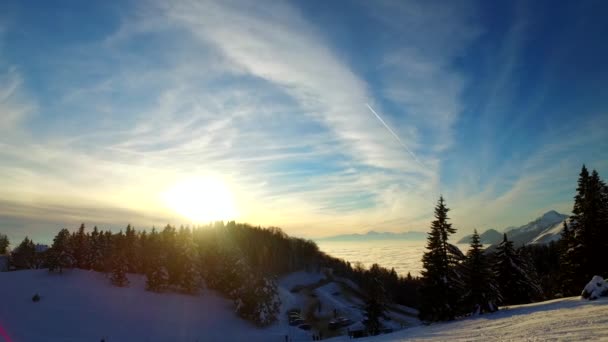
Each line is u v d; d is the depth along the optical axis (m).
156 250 102.00
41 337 66.44
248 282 89.56
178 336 74.38
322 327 92.19
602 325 15.70
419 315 45.50
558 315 21.80
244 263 95.38
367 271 178.25
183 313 85.19
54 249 103.44
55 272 101.94
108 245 113.81
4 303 78.81
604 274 40.78
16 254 126.06
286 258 172.25
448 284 43.62
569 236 45.44
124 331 73.38
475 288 40.03
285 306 105.44
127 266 100.69
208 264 106.50
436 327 33.16
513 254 48.41
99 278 100.50
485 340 17.38
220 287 100.25
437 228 45.47
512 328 20.27
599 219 41.94
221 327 81.19
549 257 103.00
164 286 94.81
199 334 76.25
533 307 31.44
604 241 41.25
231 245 107.19
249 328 83.12
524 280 47.09
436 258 44.66
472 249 41.47
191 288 95.00
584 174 44.12
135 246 113.69
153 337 72.69
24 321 71.88
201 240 114.62
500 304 41.72
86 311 79.19
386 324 91.19
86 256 110.62
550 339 14.40
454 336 21.86
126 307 83.88
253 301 86.81
